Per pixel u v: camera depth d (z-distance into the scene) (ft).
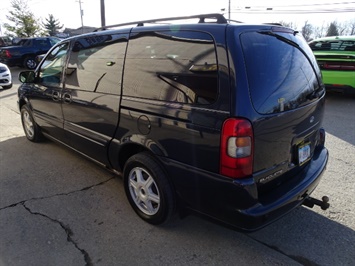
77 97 10.61
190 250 7.79
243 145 6.24
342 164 12.59
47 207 9.71
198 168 6.97
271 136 6.77
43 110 13.37
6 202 10.00
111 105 9.02
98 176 11.93
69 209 9.61
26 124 15.87
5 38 70.74
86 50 10.44
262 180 6.86
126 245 7.96
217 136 6.43
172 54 7.45
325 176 11.58
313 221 8.93
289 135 7.35
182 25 7.41
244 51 6.42
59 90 11.69
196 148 6.88
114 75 9.05
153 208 8.60
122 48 8.92
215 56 6.52
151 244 8.00
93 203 9.95
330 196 10.19
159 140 7.68
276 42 7.39
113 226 8.73
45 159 13.58
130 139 8.50
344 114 20.30
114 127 9.07
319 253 7.66
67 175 12.00
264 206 6.65
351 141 15.21
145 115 7.89
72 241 8.09
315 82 8.64
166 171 7.77
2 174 12.10
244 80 6.23
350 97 25.59
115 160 9.49
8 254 7.60
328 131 16.80
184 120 6.97
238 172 6.35
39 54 53.98
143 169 8.41
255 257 7.55
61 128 12.19
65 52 11.65
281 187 7.43
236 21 7.60
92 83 9.98
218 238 8.24
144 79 8.10
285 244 8.00
